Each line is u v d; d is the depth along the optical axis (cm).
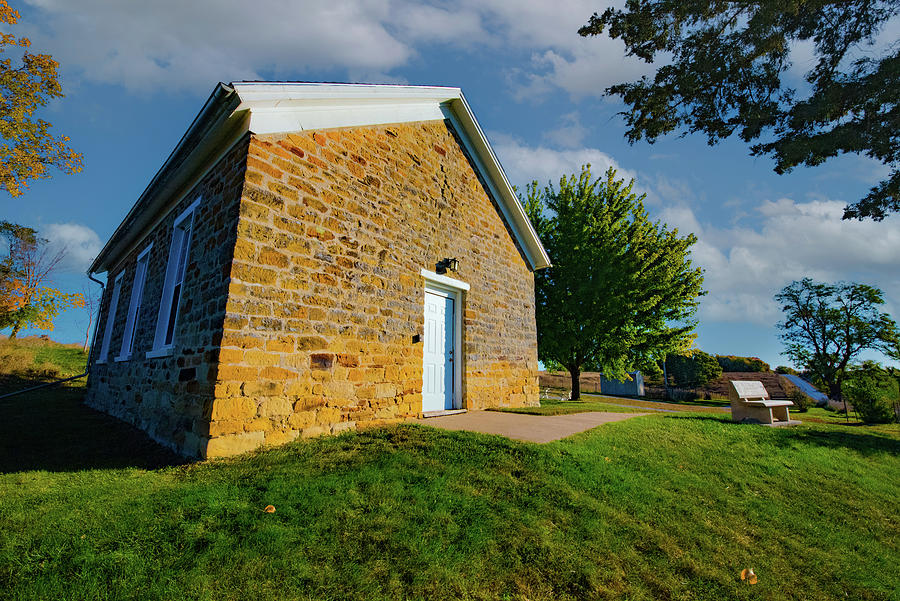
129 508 292
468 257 873
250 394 444
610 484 423
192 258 561
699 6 705
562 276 1731
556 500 372
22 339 1895
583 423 691
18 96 1320
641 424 726
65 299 1569
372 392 591
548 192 1894
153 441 538
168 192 680
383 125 688
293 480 357
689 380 3384
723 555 339
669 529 362
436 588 245
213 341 441
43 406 917
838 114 720
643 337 1675
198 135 522
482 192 956
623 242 1689
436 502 341
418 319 701
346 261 579
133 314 853
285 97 515
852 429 930
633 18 744
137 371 702
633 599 266
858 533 423
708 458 573
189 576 226
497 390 913
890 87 660
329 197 568
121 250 1012
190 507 295
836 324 3231
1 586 209
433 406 763
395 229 679
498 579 264
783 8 652
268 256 480
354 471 390
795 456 636
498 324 946
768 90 745
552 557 290
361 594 231
